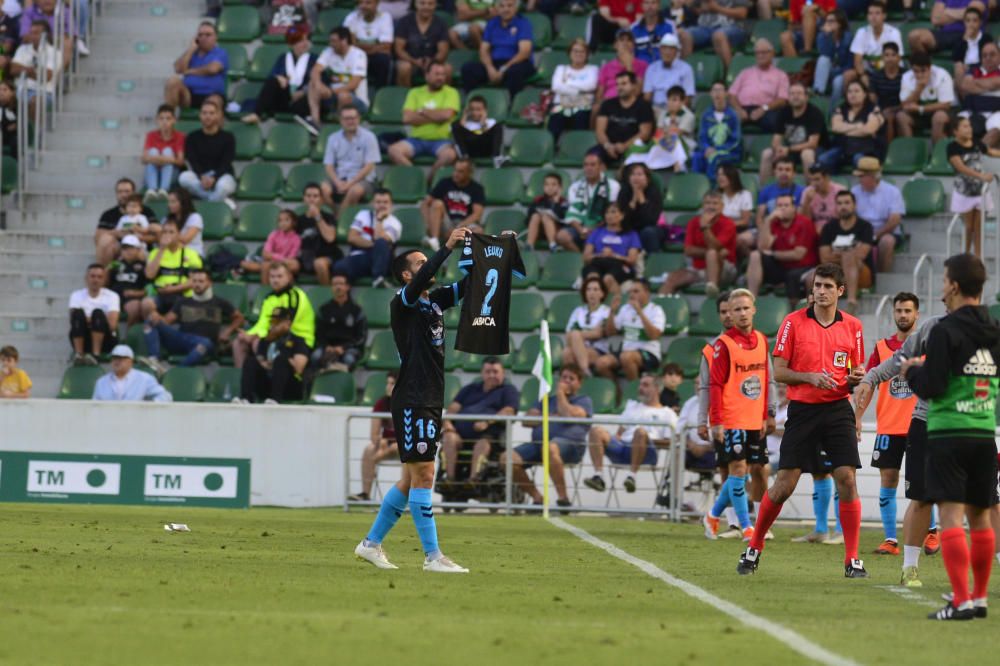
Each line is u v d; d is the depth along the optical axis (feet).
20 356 237.86
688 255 232.32
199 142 255.09
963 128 235.61
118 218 245.45
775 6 278.87
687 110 253.03
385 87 271.28
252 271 240.53
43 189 265.75
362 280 236.84
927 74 248.93
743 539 154.71
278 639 72.18
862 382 114.32
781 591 103.60
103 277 229.86
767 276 226.58
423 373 109.09
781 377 115.65
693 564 125.90
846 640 77.00
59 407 204.74
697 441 194.39
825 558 139.85
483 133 253.85
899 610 93.09
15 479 197.06
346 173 251.80
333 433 202.69
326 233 238.89
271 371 217.97
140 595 89.61
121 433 204.13
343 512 193.57
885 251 229.66
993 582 115.65
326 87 265.34
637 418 199.11
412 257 110.42
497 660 67.26
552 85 263.49
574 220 239.30
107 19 288.92
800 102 246.27
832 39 259.19
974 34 254.47
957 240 238.27
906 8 272.51
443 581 103.86
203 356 226.79
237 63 282.15
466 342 109.60
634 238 234.17
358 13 276.41
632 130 253.03
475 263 109.60
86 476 196.85
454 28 278.26
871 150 244.22
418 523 111.14
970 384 88.79
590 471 200.13
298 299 221.05
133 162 266.77
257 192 257.34
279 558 119.34
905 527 110.01
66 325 241.14
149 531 146.72
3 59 275.59
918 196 239.30
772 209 232.94
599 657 68.74
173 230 235.81
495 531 162.30
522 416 195.00
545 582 105.50
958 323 88.84
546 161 257.55
